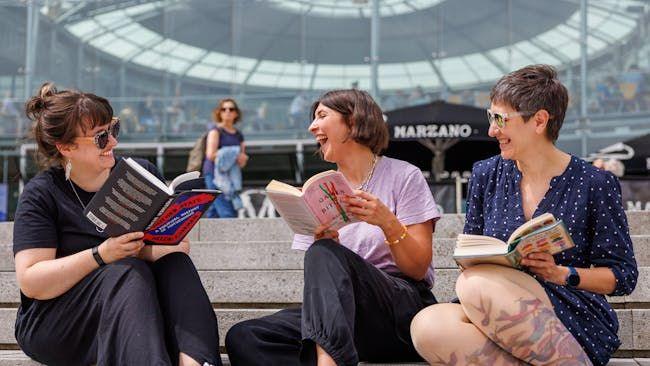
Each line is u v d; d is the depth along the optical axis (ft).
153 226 9.32
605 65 46.98
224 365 10.11
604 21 47.19
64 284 9.34
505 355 8.48
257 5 50.78
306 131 46.91
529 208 9.48
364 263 9.52
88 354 9.48
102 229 9.25
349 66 50.24
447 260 14.33
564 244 8.29
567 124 45.85
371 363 10.21
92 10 49.98
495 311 8.29
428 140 28.91
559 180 9.36
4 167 44.37
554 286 9.04
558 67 47.78
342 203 9.49
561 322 8.52
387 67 49.80
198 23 50.49
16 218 9.94
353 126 10.55
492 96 9.39
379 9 50.14
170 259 9.68
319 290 8.86
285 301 13.21
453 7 49.52
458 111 28.73
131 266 9.25
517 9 48.78
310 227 9.65
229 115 26.40
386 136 10.77
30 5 49.19
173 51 50.26
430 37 49.47
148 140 47.80
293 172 43.47
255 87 50.14
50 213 10.02
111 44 50.06
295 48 50.42
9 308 13.12
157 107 48.26
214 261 14.88
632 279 8.97
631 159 28.19
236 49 50.47
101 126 9.87
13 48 48.93
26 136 10.39
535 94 9.09
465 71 49.19
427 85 49.14
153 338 8.72
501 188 9.77
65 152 9.90
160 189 8.78
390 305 9.73
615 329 9.23
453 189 23.27
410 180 10.52
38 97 9.99
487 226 9.72
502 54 48.80
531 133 9.22
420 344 8.74
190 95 49.98
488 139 28.25
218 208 25.88
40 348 9.66
